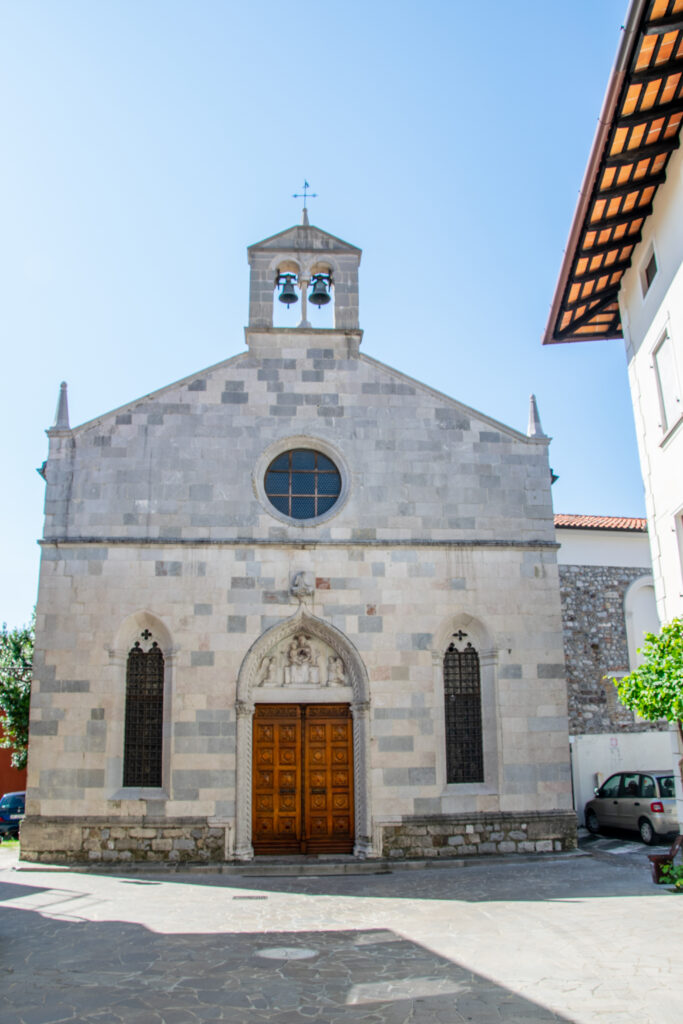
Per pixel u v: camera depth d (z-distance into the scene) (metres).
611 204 17.27
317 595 21.89
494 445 23.52
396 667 21.64
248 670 21.25
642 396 18.94
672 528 17.48
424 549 22.47
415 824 20.73
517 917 13.80
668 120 15.27
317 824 21.08
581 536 29.47
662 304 17.31
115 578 21.62
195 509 22.25
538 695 21.92
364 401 23.48
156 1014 9.09
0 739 43.16
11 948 12.27
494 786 21.38
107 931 13.37
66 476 22.31
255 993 9.84
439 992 9.68
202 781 20.53
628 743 28.27
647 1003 8.91
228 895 16.64
